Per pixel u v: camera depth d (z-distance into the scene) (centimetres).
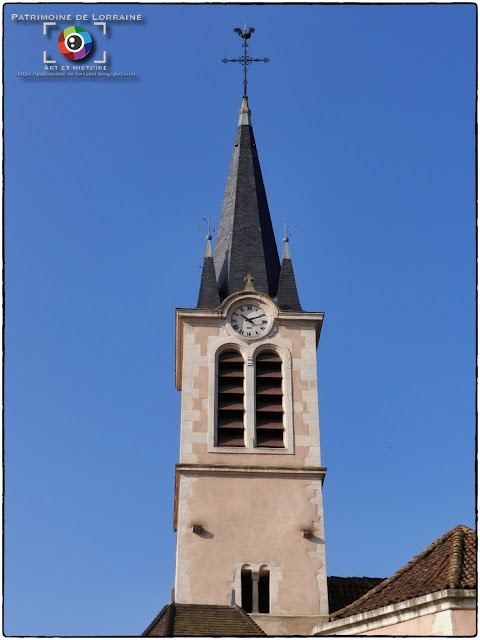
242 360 4281
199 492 4003
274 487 4031
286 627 3762
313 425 4159
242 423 4162
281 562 3891
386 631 3238
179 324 4356
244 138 5084
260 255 4603
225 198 4934
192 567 3866
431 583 3253
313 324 4356
